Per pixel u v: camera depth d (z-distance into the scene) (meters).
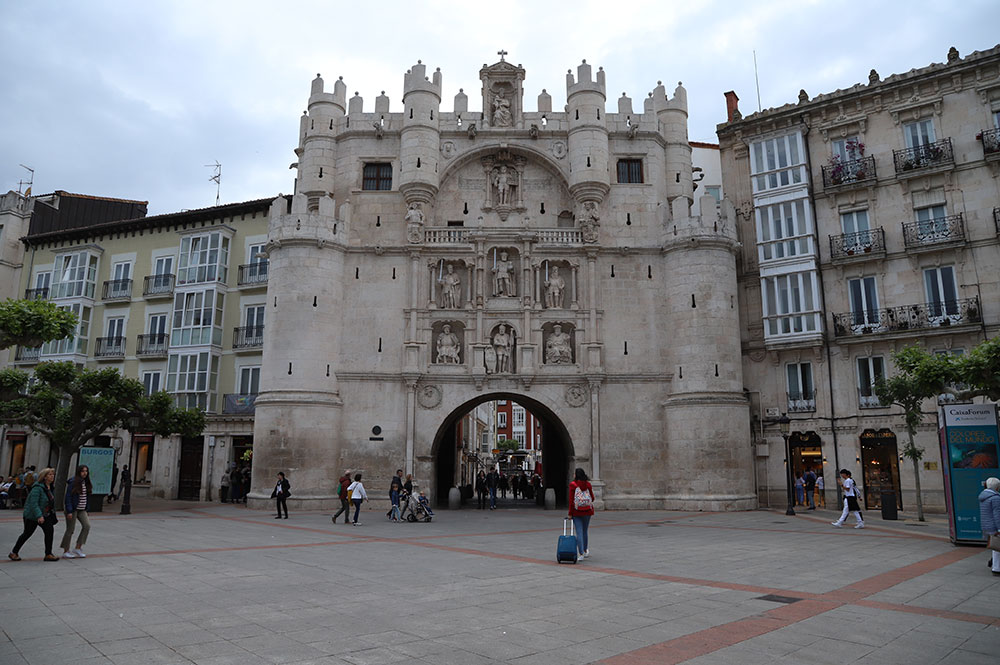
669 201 34.12
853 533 19.53
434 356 32.38
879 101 30.58
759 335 32.62
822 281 31.20
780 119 32.88
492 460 86.31
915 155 29.31
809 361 31.19
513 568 12.66
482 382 31.41
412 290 32.03
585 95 33.31
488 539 18.03
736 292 31.56
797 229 31.75
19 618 8.20
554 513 28.84
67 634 7.46
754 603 9.52
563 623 8.27
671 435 30.45
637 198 33.47
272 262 31.67
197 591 10.02
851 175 30.69
